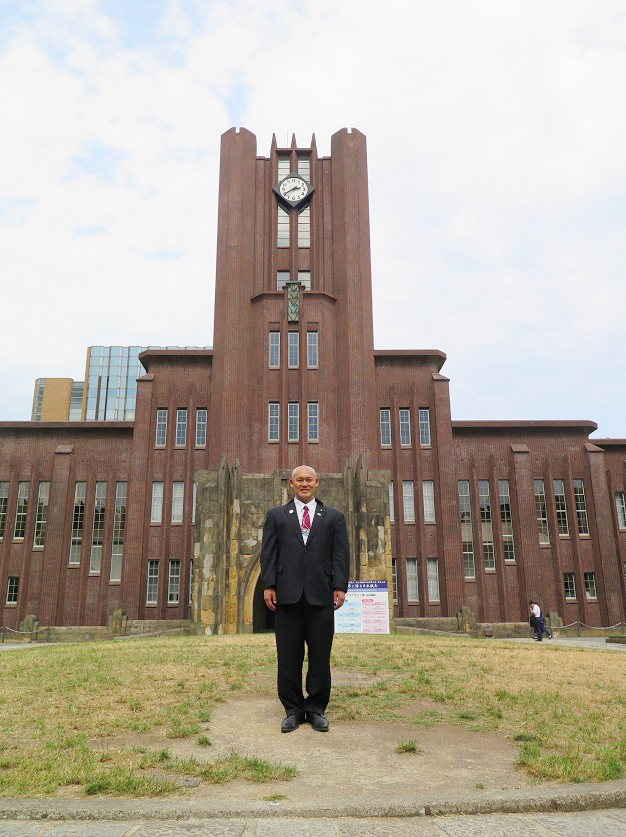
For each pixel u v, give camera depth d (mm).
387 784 5637
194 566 30547
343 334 43688
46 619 42781
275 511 7727
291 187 46875
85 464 46375
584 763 6160
